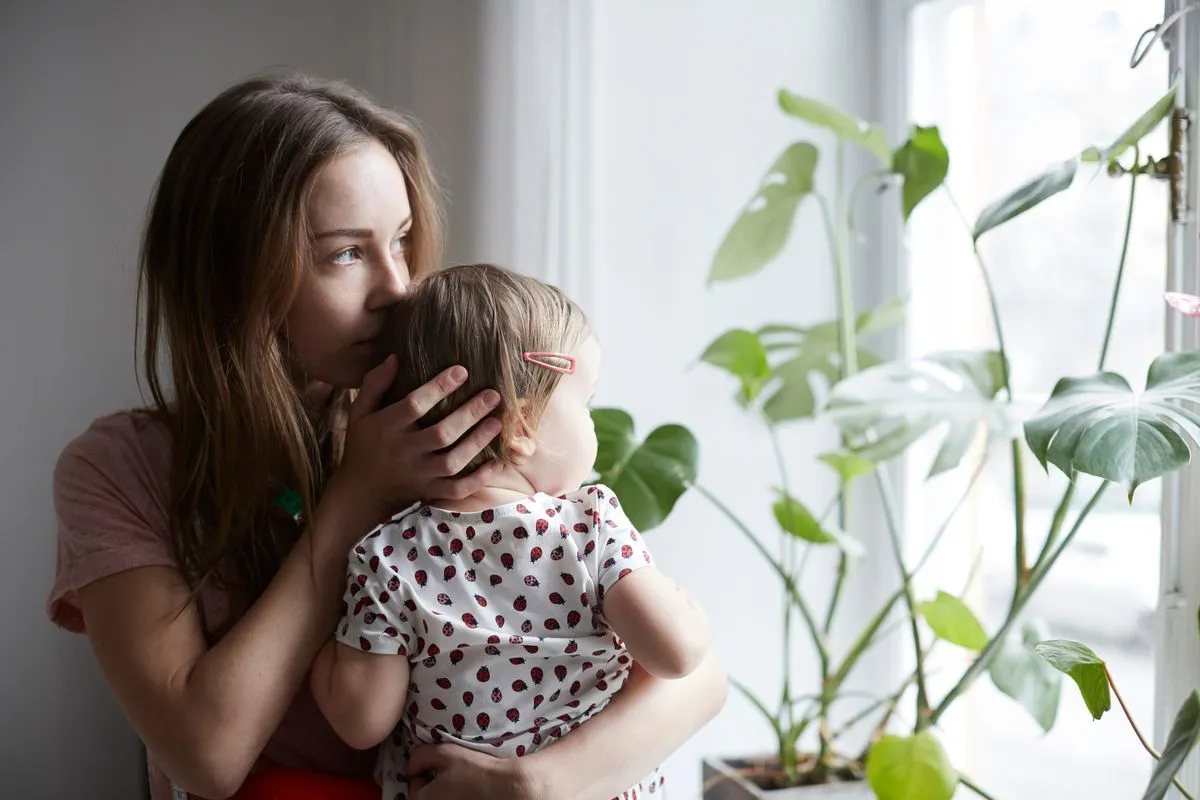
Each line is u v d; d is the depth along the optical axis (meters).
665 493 1.38
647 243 1.95
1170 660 1.28
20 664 2.12
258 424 1.07
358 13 2.18
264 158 1.05
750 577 2.01
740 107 2.00
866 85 2.00
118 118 2.13
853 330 1.80
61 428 2.13
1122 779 1.50
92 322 2.13
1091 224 1.57
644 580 0.99
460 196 1.90
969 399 1.38
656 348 1.96
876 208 1.99
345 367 1.10
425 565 1.00
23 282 2.12
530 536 1.00
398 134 1.17
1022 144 1.72
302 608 1.00
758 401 2.01
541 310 1.06
